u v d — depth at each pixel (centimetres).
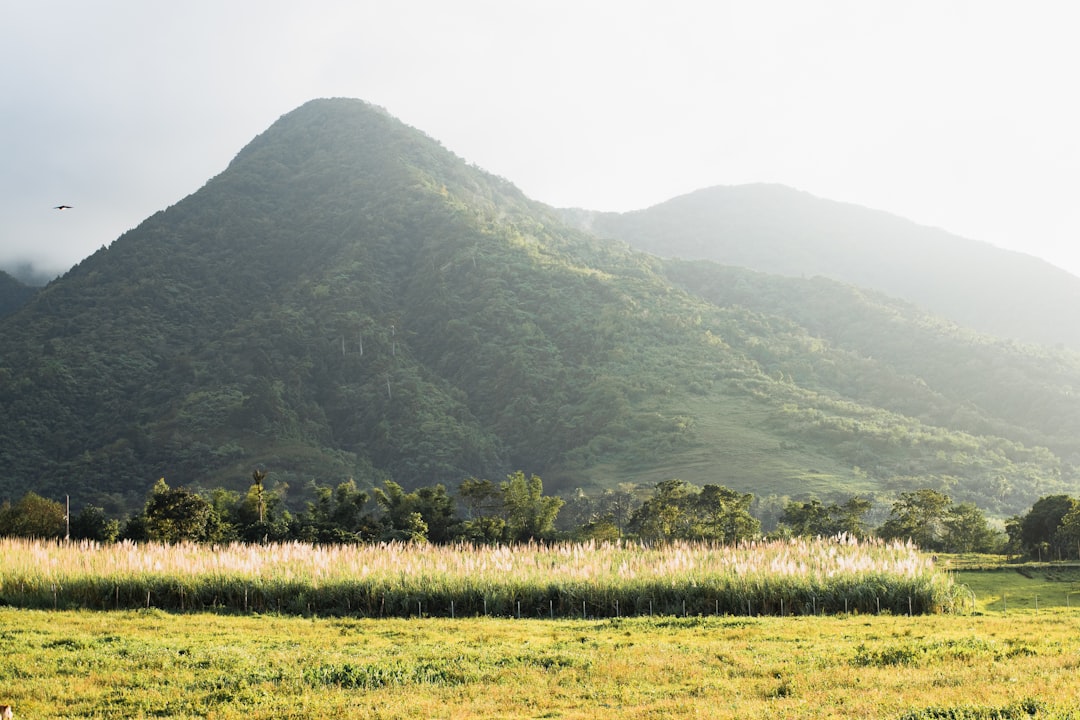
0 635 2180
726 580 2953
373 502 13400
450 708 1546
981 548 7388
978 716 1345
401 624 2608
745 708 1478
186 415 17012
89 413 17788
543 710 1536
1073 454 15938
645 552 3538
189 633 2345
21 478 15025
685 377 19000
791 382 19425
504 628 2531
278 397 17612
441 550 3672
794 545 3788
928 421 17912
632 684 1725
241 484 14200
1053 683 1535
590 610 2906
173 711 1559
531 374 19525
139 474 15062
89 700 1619
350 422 18312
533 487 7062
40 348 19938
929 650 1947
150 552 3300
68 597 2864
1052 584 4147
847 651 1978
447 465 16250
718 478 13975
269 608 2877
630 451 15925
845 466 14588
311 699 1614
